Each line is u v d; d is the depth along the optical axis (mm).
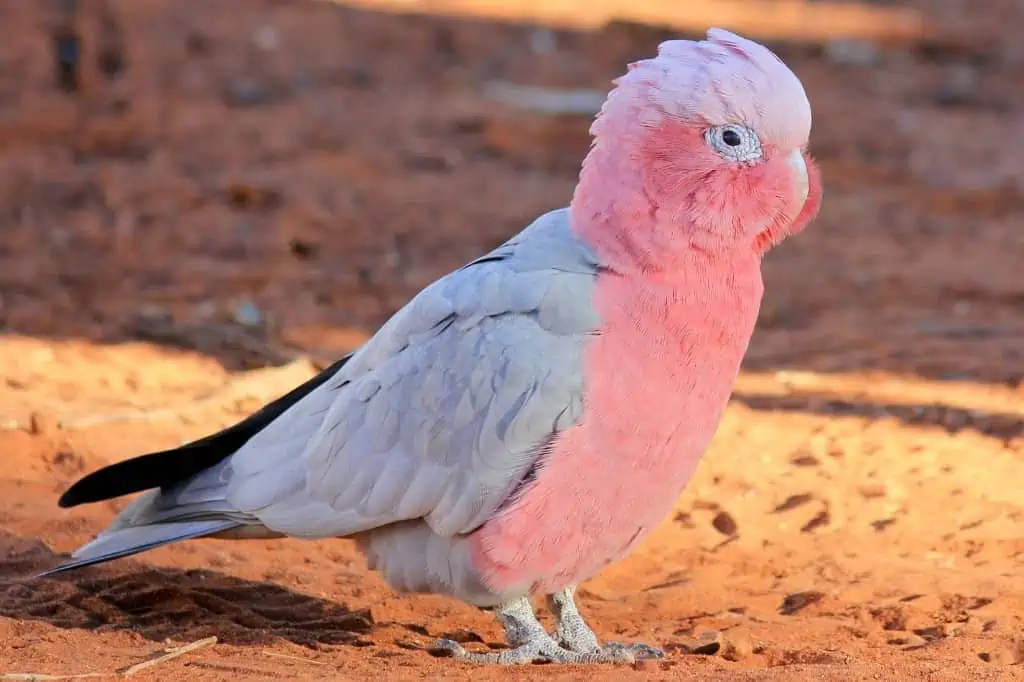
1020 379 16672
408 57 38188
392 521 8898
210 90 33094
